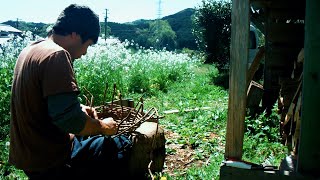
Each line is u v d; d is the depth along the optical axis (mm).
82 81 8297
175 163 5262
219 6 21516
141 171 4137
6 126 6250
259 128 6461
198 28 23734
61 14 2816
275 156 5191
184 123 7586
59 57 2578
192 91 12617
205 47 22453
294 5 6805
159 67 15453
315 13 3066
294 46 7367
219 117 7711
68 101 2523
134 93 11680
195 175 4668
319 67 3098
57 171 2869
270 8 7000
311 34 3094
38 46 2695
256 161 5102
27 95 2617
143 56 15883
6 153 5223
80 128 2600
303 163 3227
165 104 10070
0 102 6375
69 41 2803
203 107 9375
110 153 3270
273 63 7535
